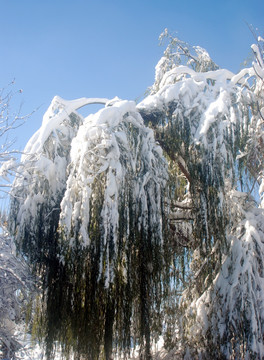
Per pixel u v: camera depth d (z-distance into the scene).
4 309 7.72
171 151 9.18
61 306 7.25
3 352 7.79
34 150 8.72
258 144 9.48
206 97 9.34
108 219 7.06
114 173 7.33
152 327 8.17
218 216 8.23
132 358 8.41
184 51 12.98
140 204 7.70
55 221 8.32
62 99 9.83
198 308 8.41
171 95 9.06
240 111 9.00
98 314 6.92
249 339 7.37
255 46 10.70
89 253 7.01
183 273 9.50
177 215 9.61
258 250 8.45
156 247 7.65
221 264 8.64
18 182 8.48
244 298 7.78
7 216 8.46
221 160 8.34
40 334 7.97
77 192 7.30
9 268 7.96
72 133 9.46
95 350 6.96
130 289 7.30
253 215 9.06
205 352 7.98
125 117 8.41
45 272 8.10
